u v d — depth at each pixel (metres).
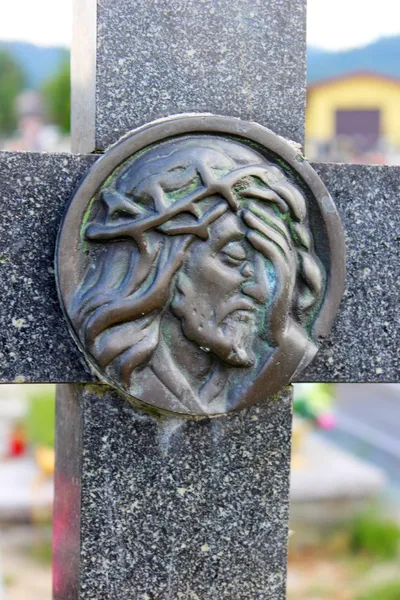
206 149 1.90
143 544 2.01
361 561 4.80
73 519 2.04
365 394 9.87
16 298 1.90
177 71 1.98
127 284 1.85
